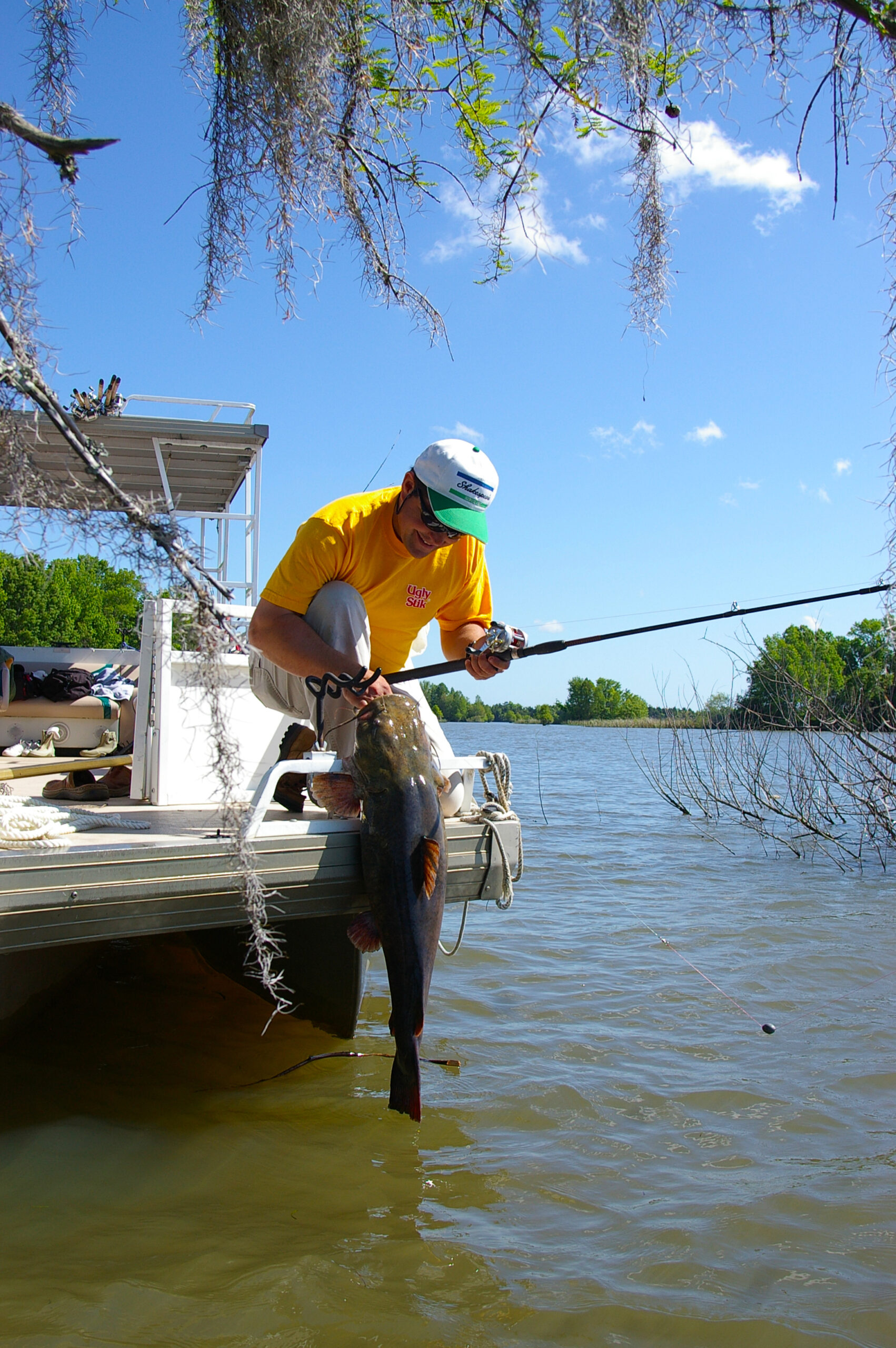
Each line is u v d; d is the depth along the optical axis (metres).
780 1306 2.47
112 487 2.28
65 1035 4.21
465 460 3.45
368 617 3.74
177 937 5.59
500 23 2.66
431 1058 4.18
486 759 3.65
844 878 8.78
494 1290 2.50
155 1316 2.32
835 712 10.55
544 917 7.03
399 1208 2.91
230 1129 3.39
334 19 2.81
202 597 2.40
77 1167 3.05
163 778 4.25
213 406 6.17
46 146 2.14
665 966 5.72
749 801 14.26
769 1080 4.00
